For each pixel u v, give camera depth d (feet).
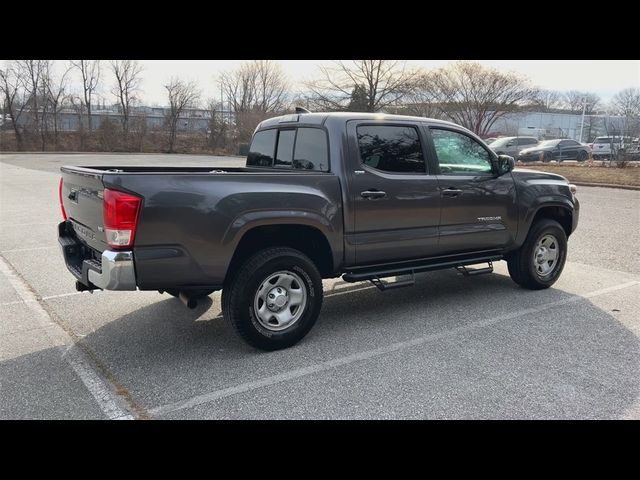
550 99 231.50
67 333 15.02
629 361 12.97
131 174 11.50
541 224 19.10
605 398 11.07
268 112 164.25
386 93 95.14
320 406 10.77
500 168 17.87
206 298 18.54
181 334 14.96
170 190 11.77
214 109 170.50
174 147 166.81
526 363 12.84
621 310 17.08
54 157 128.98
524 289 19.65
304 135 15.66
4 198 47.70
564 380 11.91
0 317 16.35
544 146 95.40
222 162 110.32
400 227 15.55
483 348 13.83
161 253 11.83
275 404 10.86
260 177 13.07
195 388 11.58
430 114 106.93
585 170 77.92
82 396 11.20
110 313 16.84
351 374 12.26
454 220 16.74
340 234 14.40
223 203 12.37
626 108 146.51
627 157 91.45
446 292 19.31
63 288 19.62
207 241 12.26
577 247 27.55
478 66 109.40
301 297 13.93
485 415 10.41
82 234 13.83
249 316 13.04
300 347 13.94
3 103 152.76
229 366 12.73
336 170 14.35
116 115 173.37
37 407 10.73
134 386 11.68
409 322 15.96
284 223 13.26
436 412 10.53
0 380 11.94
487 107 110.83
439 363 12.87
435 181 16.12
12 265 23.07
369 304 17.87
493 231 17.74
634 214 39.65
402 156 15.74
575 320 16.08
